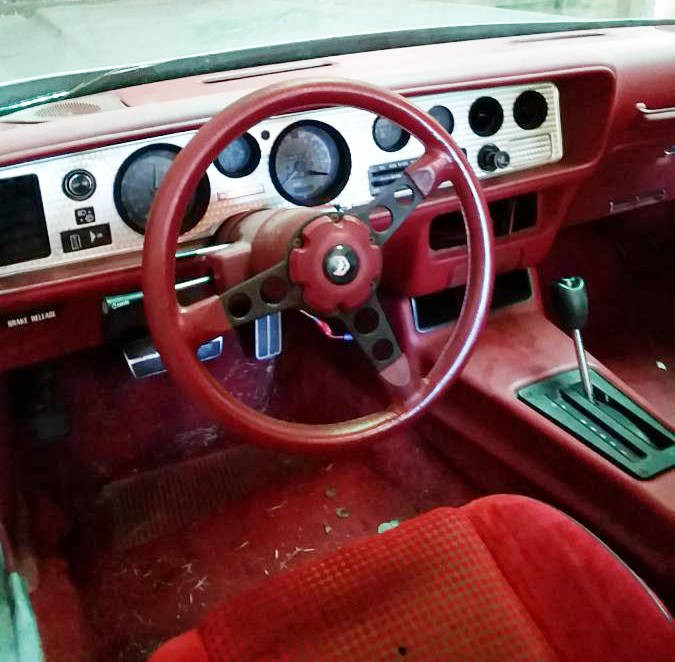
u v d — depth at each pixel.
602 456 1.36
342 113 1.28
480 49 1.61
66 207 1.16
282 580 0.95
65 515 1.67
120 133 1.14
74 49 1.82
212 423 1.86
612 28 1.95
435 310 1.65
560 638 0.89
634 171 1.74
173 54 1.62
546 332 1.67
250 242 1.08
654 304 2.14
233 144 1.24
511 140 1.50
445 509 1.04
